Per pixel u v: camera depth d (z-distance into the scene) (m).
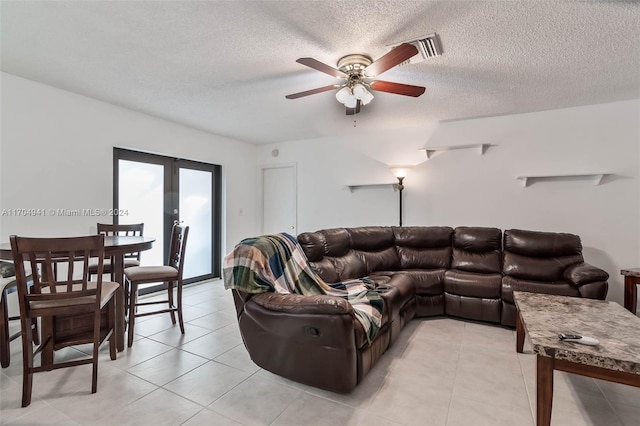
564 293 2.80
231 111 3.74
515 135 3.85
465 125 4.12
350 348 1.78
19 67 2.61
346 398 1.90
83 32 2.08
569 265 3.11
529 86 2.95
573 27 1.97
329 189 5.09
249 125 4.37
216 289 4.46
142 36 2.13
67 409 1.77
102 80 2.86
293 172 5.42
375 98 3.29
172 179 4.39
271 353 2.02
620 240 3.37
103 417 1.70
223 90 3.08
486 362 2.35
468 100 3.35
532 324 1.84
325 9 1.82
